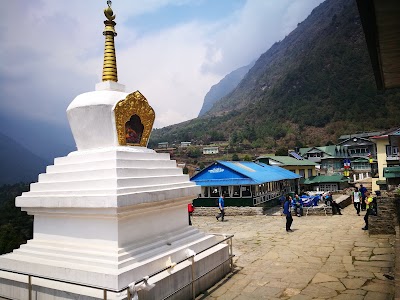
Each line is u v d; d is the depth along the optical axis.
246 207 23.64
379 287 8.15
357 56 133.62
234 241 14.45
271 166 34.22
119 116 9.21
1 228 15.47
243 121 140.12
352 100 112.50
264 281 8.95
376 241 12.88
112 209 7.23
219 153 95.69
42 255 8.09
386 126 91.56
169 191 8.70
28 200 8.66
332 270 9.62
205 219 22.48
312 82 135.88
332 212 21.25
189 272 7.93
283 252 12.02
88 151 9.30
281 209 26.12
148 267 7.39
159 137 153.25
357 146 58.78
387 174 25.62
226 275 9.60
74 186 8.27
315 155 57.78
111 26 10.38
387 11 4.09
